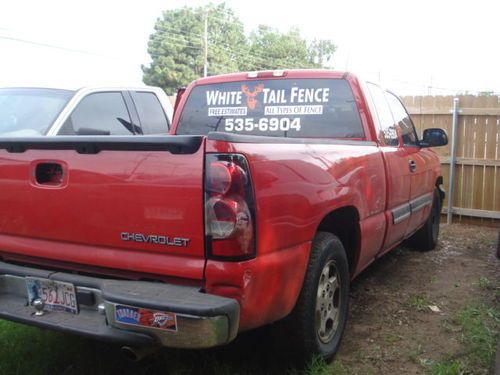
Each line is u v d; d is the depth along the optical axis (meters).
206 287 2.65
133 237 2.78
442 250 6.85
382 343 3.85
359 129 4.37
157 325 2.52
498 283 5.31
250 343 3.74
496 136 8.46
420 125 8.95
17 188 3.15
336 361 3.57
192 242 2.63
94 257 2.92
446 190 8.87
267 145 2.84
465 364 3.49
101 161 2.83
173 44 50.06
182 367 3.40
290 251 2.97
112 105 6.12
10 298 3.18
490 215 8.53
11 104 5.84
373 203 4.10
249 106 4.74
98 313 2.85
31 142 3.01
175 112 5.13
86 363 3.53
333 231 3.95
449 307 4.60
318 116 4.50
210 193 2.56
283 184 2.88
